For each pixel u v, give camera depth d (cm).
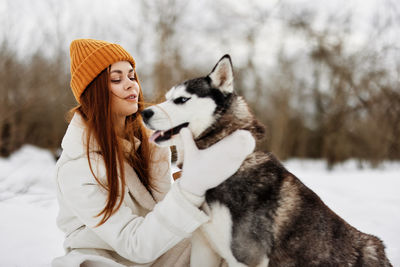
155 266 166
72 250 155
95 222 145
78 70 159
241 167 158
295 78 1497
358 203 405
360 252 162
